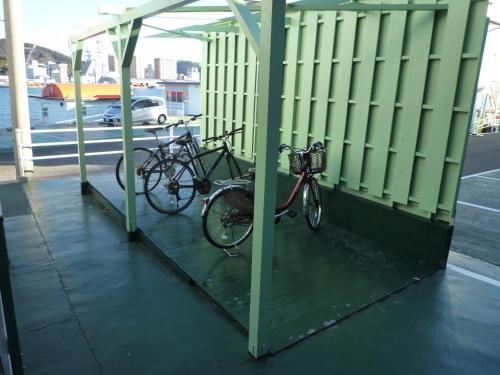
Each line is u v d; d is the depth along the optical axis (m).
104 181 5.43
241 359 2.11
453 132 3.04
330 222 4.13
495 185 7.04
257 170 1.91
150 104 16.16
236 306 2.53
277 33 1.71
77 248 3.52
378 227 3.65
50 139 13.02
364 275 3.05
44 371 1.99
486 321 2.52
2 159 9.95
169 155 4.78
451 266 3.32
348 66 3.75
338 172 4.02
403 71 3.32
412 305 2.67
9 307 1.31
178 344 2.23
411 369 2.07
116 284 2.89
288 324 2.39
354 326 2.41
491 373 2.06
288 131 4.55
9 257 3.30
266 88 1.78
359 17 3.59
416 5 2.90
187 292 2.80
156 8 2.57
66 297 2.70
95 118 18.66
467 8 2.81
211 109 6.01
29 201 4.89
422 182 3.31
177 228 3.79
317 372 2.03
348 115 3.85
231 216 3.29
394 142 3.48
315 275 3.02
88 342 2.23
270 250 2.00
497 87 17.95
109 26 3.49
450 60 2.96
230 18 4.38
